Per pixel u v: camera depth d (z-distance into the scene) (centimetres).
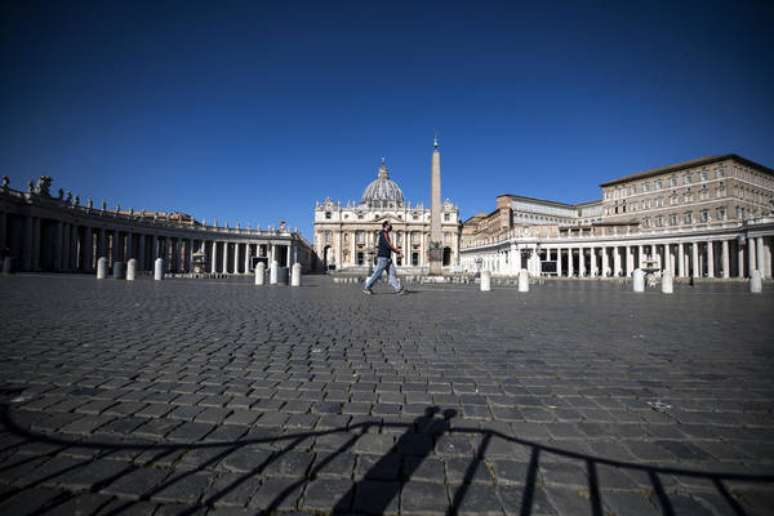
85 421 315
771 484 238
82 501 217
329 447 278
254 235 7819
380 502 219
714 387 414
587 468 253
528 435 298
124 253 6319
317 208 10825
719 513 212
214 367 474
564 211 10406
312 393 386
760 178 6675
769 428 315
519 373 461
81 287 1794
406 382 423
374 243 10644
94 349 557
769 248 4678
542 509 214
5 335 643
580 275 6681
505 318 940
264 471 247
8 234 4072
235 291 1823
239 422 317
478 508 214
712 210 6350
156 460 258
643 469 253
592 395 387
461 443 285
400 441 287
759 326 835
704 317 998
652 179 7294
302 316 935
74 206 4578
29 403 352
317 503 217
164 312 973
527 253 7419
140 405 350
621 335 712
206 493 225
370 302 1324
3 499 216
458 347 597
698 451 277
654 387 413
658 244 5759
